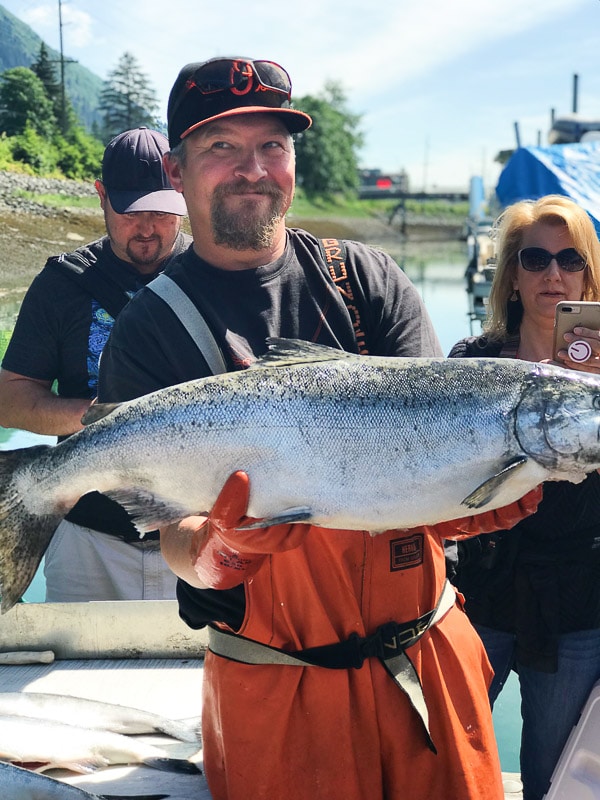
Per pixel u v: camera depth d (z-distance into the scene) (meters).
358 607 2.01
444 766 2.08
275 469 1.93
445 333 13.55
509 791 3.03
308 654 2.01
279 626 2.02
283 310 2.23
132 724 2.66
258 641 2.03
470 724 2.12
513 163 10.07
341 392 1.94
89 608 3.09
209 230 2.19
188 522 2.13
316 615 2.00
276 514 1.93
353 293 2.28
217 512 1.84
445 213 76.25
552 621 2.94
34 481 2.09
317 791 2.01
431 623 2.10
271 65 2.18
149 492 2.02
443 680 2.10
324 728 2.01
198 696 2.85
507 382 1.99
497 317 3.51
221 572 1.89
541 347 3.39
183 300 2.20
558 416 1.95
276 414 1.93
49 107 20.67
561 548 2.96
